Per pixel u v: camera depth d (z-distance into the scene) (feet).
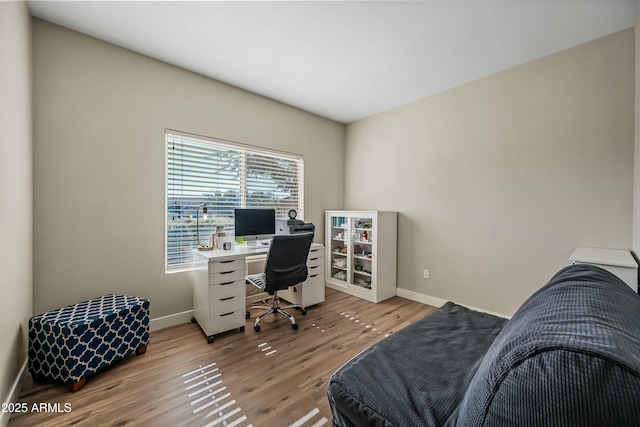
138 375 5.77
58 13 6.10
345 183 13.66
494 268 8.64
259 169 10.64
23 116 5.45
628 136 6.44
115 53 7.27
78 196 6.78
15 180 4.95
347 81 9.24
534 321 2.25
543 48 7.27
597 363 1.57
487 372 2.05
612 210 6.66
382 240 10.64
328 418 4.66
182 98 8.46
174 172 8.46
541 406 1.69
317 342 7.31
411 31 6.64
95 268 7.02
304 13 6.07
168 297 8.25
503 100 8.41
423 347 3.84
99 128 7.06
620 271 5.13
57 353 5.23
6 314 4.52
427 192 10.36
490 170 8.69
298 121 11.73
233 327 7.78
